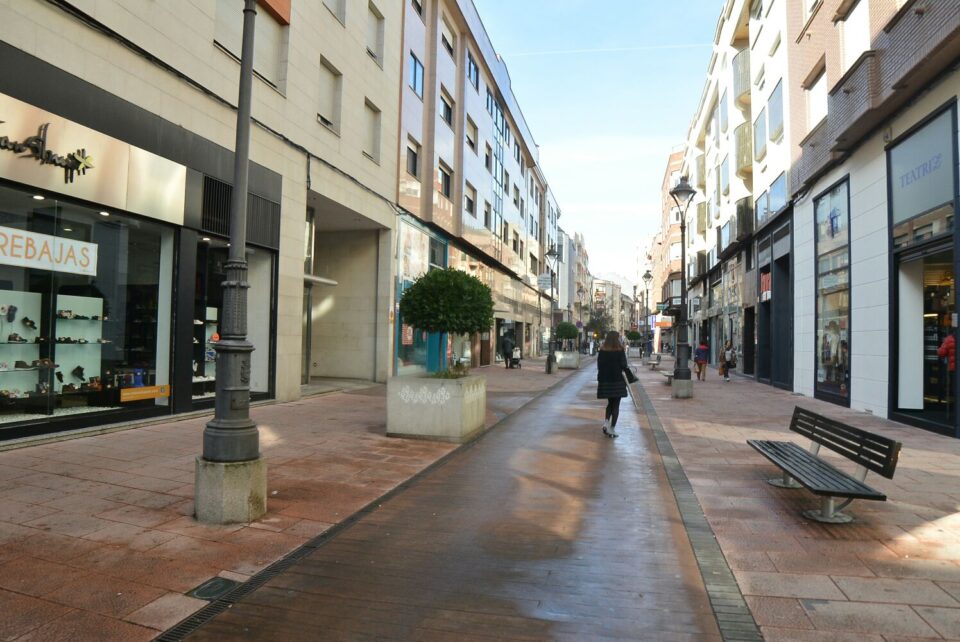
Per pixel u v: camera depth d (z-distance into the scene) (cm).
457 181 2370
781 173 1823
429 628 309
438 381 827
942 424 900
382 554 411
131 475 579
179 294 930
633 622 316
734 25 2512
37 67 688
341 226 1723
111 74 793
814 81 1480
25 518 450
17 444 677
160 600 334
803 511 511
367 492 564
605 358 900
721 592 351
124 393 854
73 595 335
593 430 965
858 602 337
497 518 495
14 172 666
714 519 490
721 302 3083
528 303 4466
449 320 889
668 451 778
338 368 1773
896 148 1050
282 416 1019
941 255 972
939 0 819
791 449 596
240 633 301
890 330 1070
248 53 477
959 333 853
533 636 301
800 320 1625
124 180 816
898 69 951
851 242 1261
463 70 2402
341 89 1450
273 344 1184
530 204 4488
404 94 1855
